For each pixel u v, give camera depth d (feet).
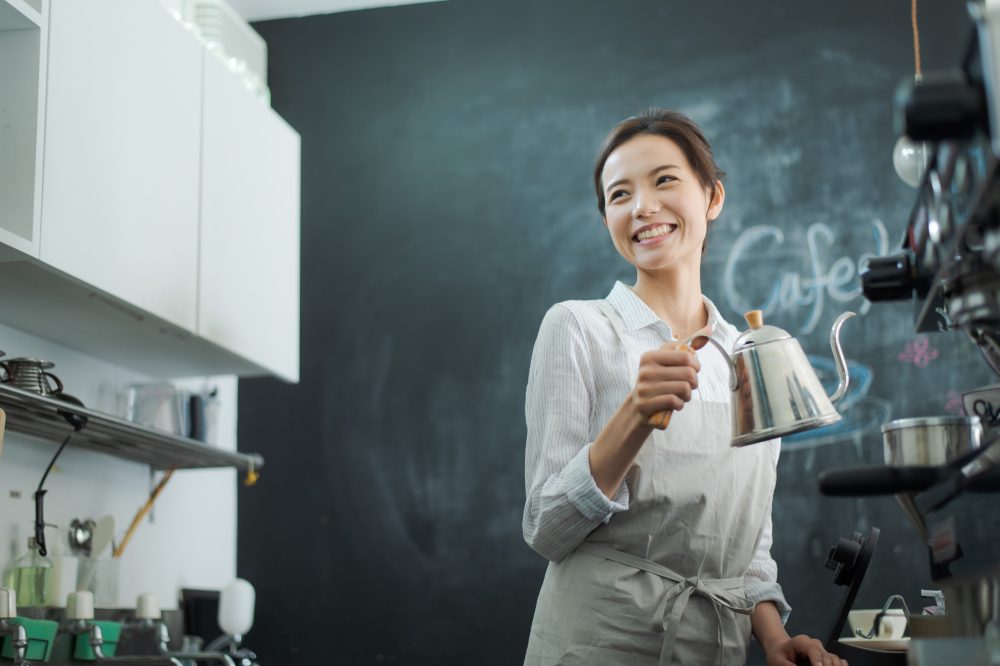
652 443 5.99
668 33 13.44
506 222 13.32
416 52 13.98
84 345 9.81
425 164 13.65
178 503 11.84
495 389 12.92
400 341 13.23
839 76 13.00
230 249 10.19
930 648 3.69
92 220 8.05
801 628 11.73
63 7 7.90
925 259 4.67
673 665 5.84
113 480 10.56
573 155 13.35
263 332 10.75
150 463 10.98
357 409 13.15
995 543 4.80
